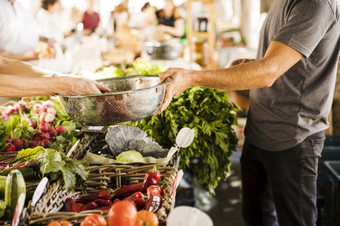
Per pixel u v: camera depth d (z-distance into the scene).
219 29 8.20
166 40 6.34
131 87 2.02
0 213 1.36
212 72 1.89
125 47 5.66
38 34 3.85
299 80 2.07
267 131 2.23
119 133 2.04
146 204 1.46
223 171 2.52
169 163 1.97
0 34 3.45
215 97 2.47
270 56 1.86
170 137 2.37
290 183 2.20
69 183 1.61
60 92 1.66
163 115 2.39
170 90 1.87
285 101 2.13
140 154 1.98
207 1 5.78
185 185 3.18
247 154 2.51
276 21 2.09
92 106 1.59
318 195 3.37
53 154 1.66
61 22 4.39
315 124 2.16
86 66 4.79
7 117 2.42
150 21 6.51
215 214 3.60
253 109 2.32
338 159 3.78
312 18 1.84
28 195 1.54
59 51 4.17
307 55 1.86
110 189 1.68
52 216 1.30
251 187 2.55
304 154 2.16
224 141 2.45
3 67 2.05
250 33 7.23
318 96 2.10
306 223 2.22
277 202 2.27
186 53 6.06
